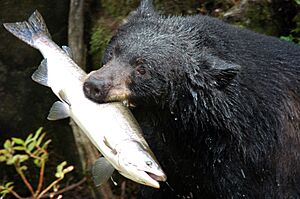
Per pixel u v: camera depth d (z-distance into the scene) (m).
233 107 10.87
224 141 11.06
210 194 11.61
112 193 14.00
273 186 11.35
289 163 11.31
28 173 14.60
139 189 13.12
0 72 13.93
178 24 11.20
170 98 10.88
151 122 11.46
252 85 10.97
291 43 11.88
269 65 11.22
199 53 10.85
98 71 10.34
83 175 14.42
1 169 14.60
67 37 14.12
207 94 10.80
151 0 11.65
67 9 14.02
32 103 14.18
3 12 13.72
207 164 11.32
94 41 14.10
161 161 11.80
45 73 9.95
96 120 9.62
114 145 9.28
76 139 13.45
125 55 10.64
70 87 9.80
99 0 14.35
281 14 14.45
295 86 11.28
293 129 11.22
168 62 10.70
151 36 10.89
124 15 14.15
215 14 14.38
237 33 11.43
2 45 13.80
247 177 11.17
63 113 9.90
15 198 14.80
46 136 14.44
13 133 14.32
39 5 13.87
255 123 10.97
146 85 10.62
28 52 13.86
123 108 9.82
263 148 11.01
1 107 14.11
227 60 11.00
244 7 14.26
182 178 11.84
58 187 13.74
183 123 11.14
